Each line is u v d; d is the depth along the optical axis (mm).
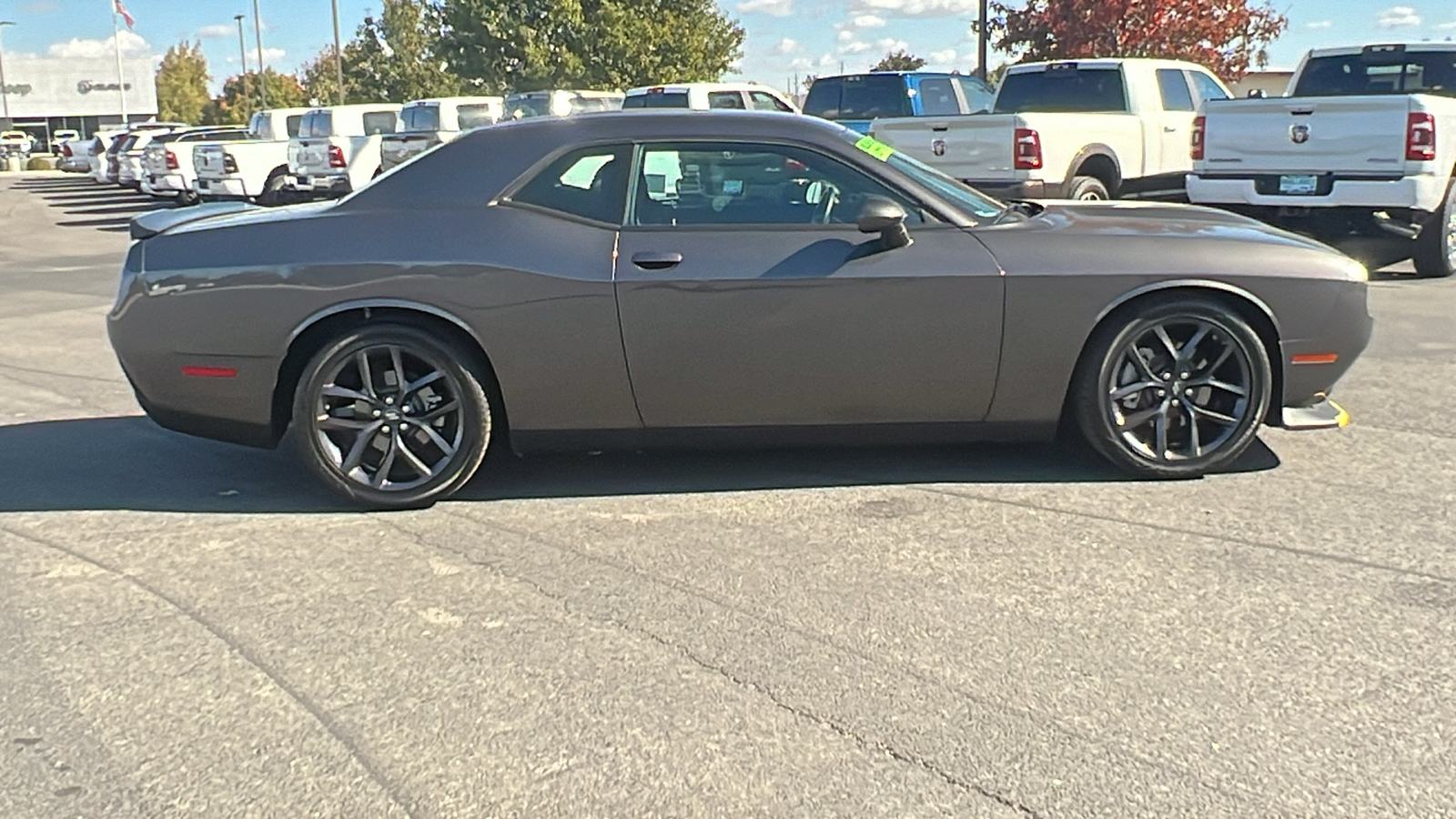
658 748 3035
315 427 4809
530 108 20188
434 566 4281
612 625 3752
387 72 48438
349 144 18859
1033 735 3047
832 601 3893
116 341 4906
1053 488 4957
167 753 3068
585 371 4738
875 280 4680
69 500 5137
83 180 42281
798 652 3539
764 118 4953
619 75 31922
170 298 4773
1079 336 4781
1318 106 9883
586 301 4668
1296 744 2977
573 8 31484
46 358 8500
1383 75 11961
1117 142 11734
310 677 3455
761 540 4457
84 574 4266
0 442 6113
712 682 3365
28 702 3344
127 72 85625
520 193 4816
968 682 3326
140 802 2857
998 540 4387
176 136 28422
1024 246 4793
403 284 4680
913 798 2795
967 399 4844
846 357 4742
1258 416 4934
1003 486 5000
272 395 4840
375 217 4797
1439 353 7426
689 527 4613
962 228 4820
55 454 5875
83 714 3270
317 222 4809
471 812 2787
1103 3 24109
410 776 2939
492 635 3701
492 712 3236
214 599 4027
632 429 4875
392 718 3217
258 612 3904
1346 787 2793
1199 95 13492
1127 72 12406
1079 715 3139
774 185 4852
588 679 3406
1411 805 2719
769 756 2982
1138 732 3053
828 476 5199
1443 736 2994
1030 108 13070
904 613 3781
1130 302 4828
